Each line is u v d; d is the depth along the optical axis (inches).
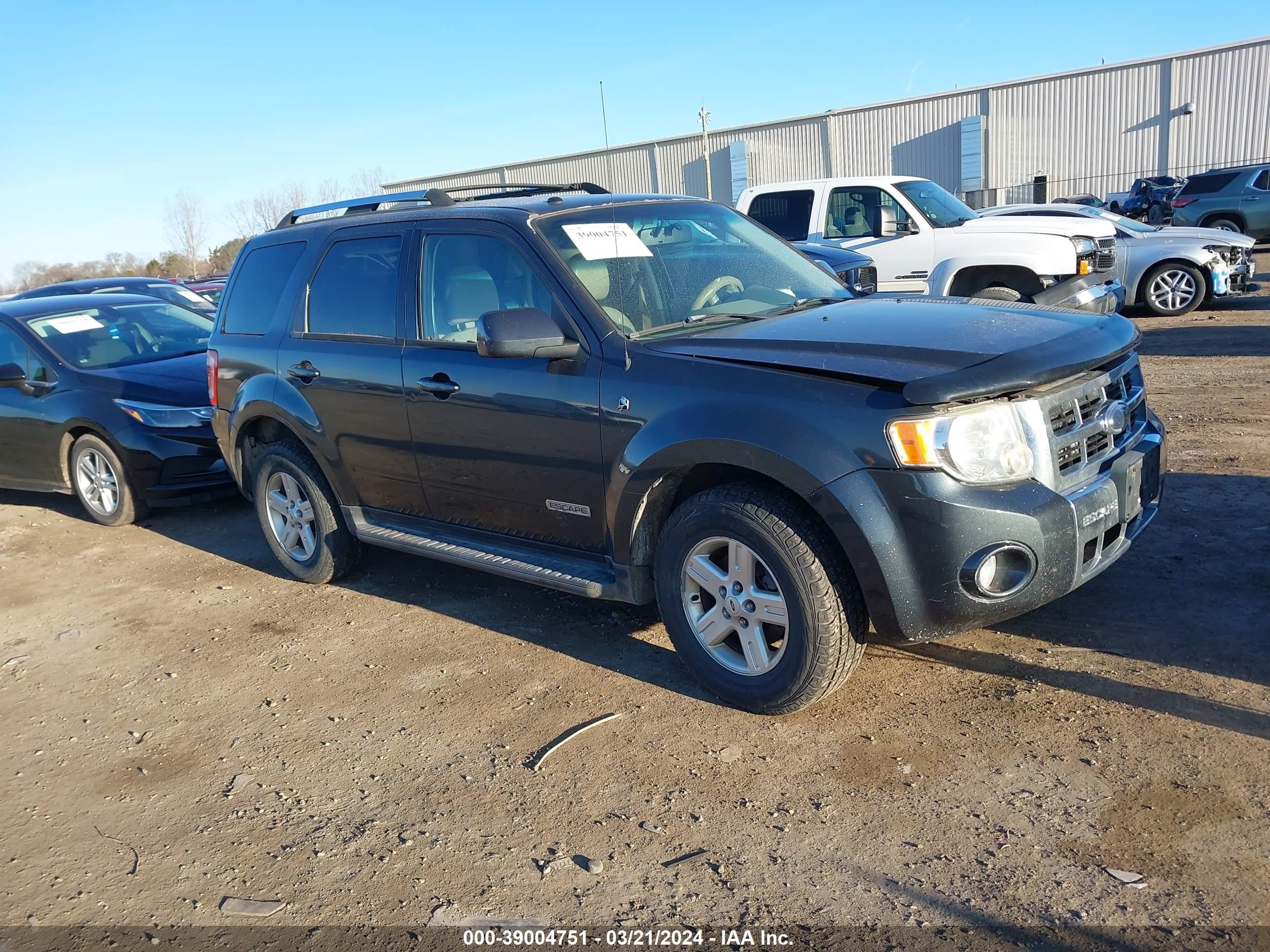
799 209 461.1
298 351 201.5
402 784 136.3
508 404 160.4
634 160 1740.9
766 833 117.0
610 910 107.2
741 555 137.1
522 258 162.6
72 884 121.3
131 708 168.9
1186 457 242.4
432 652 178.2
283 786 139.0
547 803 128.0
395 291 183.9
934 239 424.5
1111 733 128.6
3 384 287.6
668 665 163.2
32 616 219.0
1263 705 130.5
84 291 522.3
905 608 124.5
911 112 1471.5
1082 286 272.4
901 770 126.3
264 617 204.1
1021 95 1397.6
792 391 130.0
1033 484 124.3
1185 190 890.1
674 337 150.6
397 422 181.2
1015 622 162.6
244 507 299.6
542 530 165.9
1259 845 105.2
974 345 130.6
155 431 271.7
